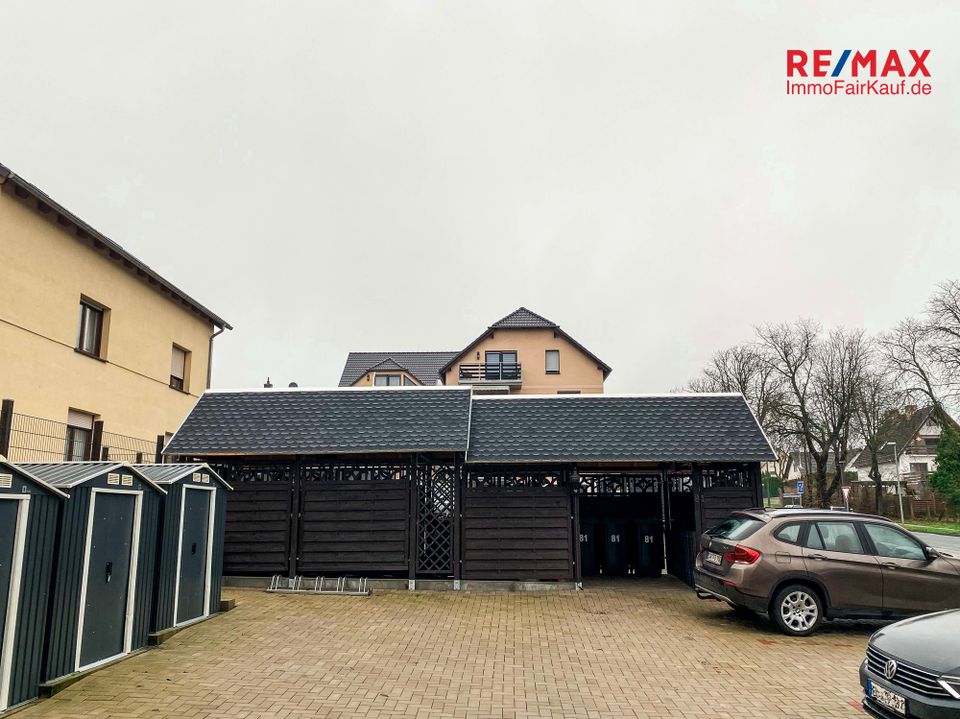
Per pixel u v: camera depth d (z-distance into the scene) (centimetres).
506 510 1233
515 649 803
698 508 1235
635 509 1464
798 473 5634
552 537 1222
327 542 1223
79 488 668
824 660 761
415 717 568
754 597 877
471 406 1362
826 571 877
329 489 1240
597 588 1234
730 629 918
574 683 669
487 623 944
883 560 886
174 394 2086
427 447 1184
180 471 890
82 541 672
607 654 784
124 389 1784
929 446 5684
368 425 1257
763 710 595
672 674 703
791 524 910
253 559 1224
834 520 915
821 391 4216
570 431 1280
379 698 615
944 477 3709
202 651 766
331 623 929
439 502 1251
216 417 1299
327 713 573
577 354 4166
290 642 816
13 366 1349
